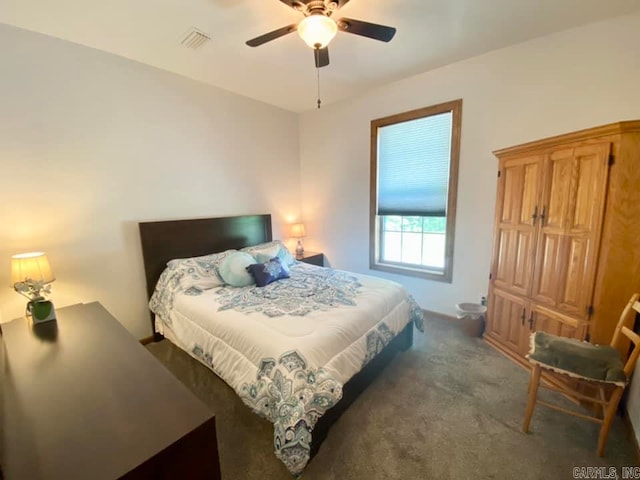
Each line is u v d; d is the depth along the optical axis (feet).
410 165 10.75
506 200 7.92
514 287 7.72
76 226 7.67
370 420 5.80
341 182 12.76
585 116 7.24
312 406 4.58
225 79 9.82
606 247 5.60
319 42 5.57
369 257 12.39
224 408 6.19
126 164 8.44
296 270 10.30
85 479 2.50
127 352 4.74
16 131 6.66
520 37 7.61
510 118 8.35
